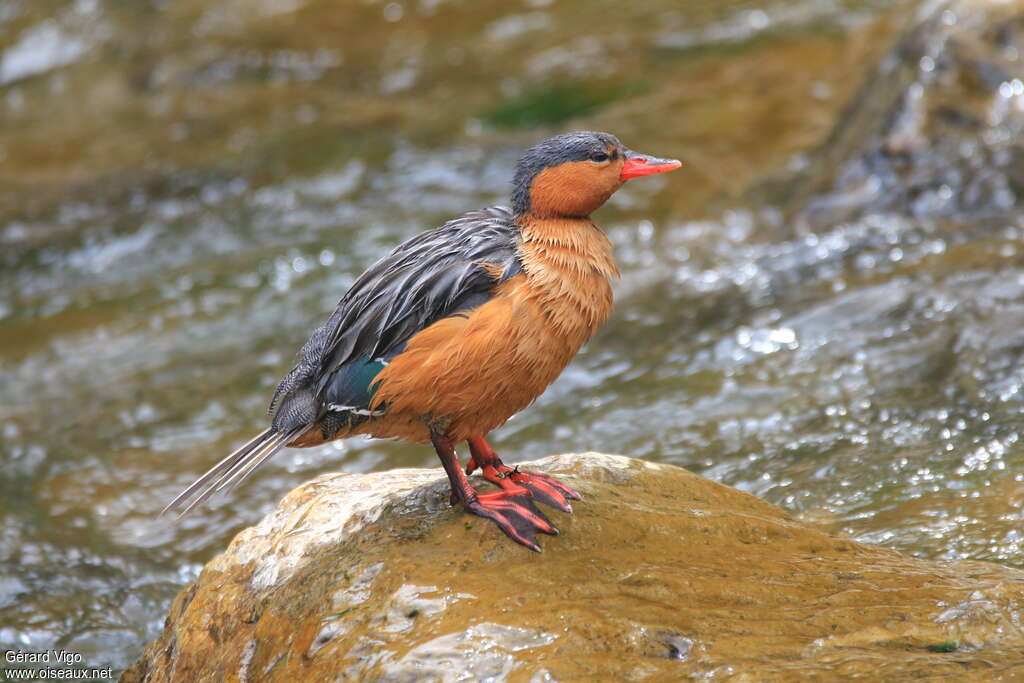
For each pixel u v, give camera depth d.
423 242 6.87
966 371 10.70
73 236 18.53
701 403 11.35
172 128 22.94
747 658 5.42
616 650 5.56
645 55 23.03
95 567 10.50
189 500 6.57
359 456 12.08
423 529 6.70
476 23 25.92
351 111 22.66
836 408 10.66
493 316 6.33
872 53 20.23
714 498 7.39
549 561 6.34
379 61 24.78
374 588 6.26
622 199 17.53
